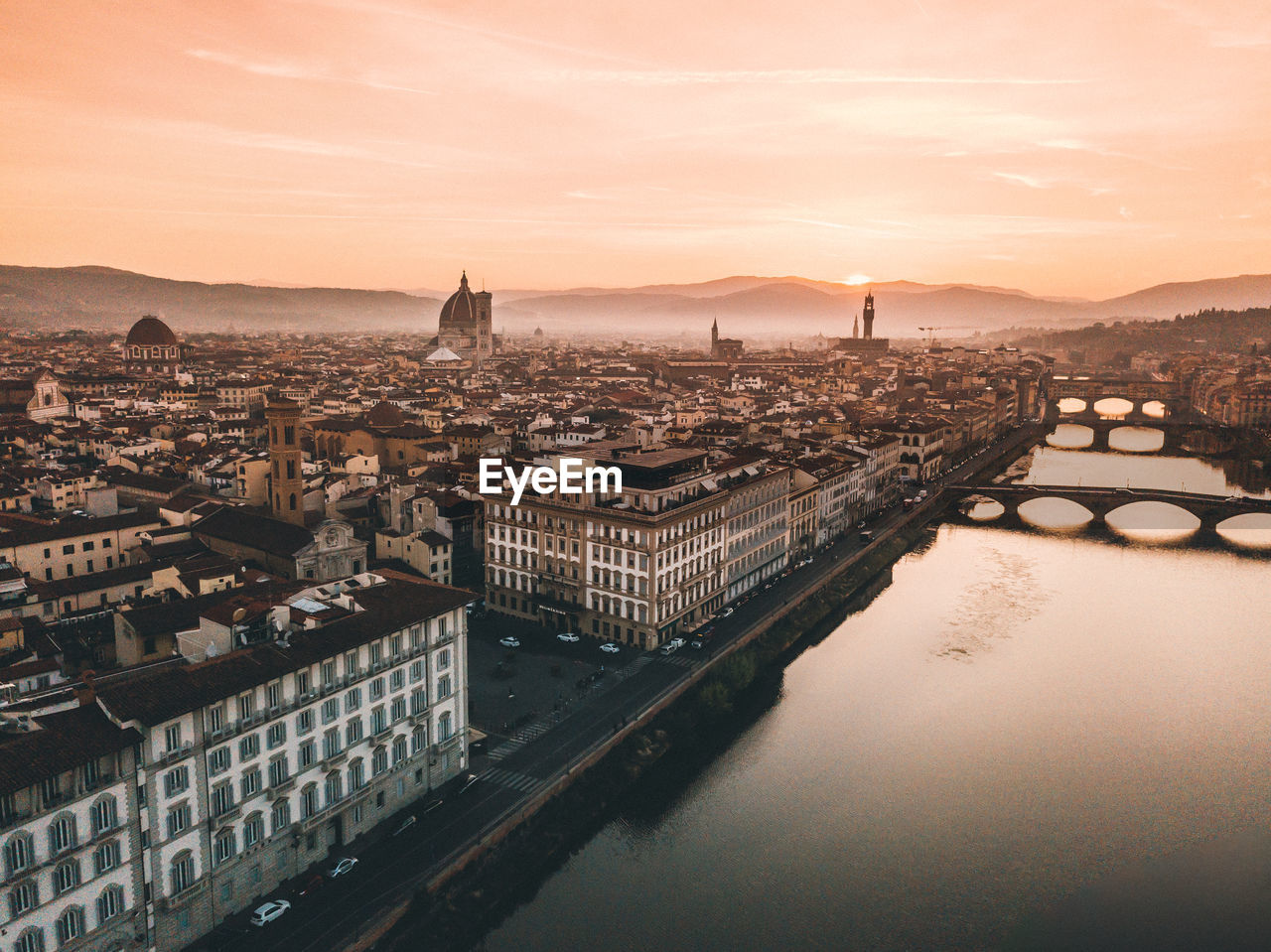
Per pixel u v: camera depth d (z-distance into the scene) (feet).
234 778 286.05
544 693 460.14
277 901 295.89
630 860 356.38
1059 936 321.93
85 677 325.62
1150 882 352.69
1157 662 561.02
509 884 331.98
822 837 375.25
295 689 304.30
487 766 388.98
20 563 510.99
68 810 238.68
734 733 460.14
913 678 532.32
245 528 562.66
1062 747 453.17
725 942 312.50
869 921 326.65
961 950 314.35
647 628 512.63
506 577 579.48
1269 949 317.22
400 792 352.69
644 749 418.72
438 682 365.61
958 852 368.07
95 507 627.46
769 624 579.89
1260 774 429.79
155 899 264.31
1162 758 442.91
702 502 547.49
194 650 327.47
